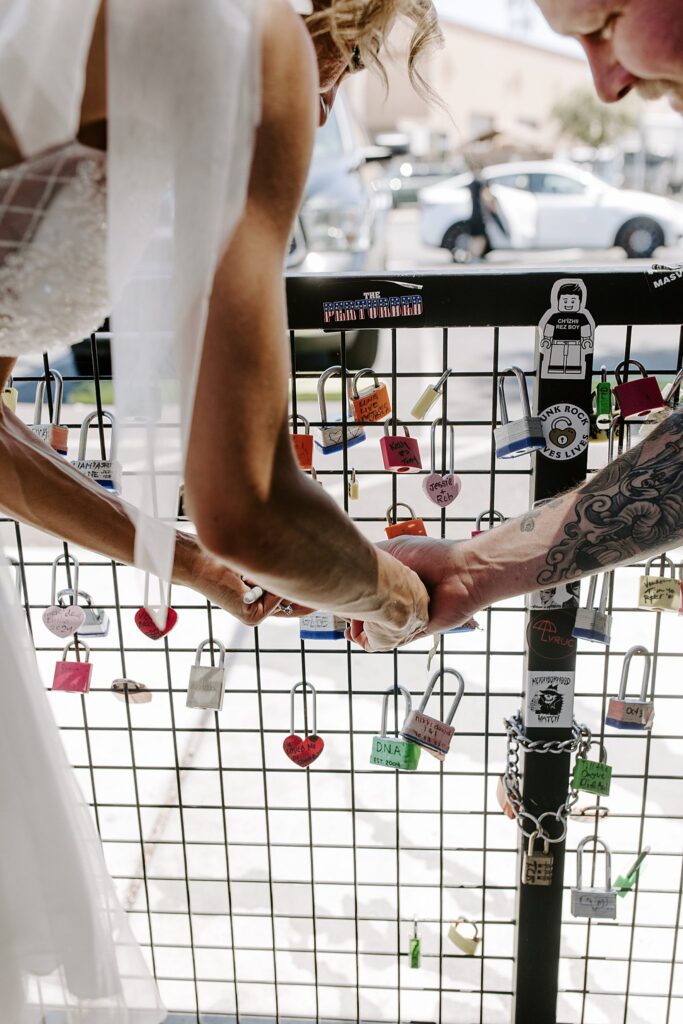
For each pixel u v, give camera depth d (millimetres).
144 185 704
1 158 710
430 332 6898
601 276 1229
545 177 11031
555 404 1293
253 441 728
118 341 752
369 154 6277
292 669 2812
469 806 2277
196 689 1458
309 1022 1684
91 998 1119
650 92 814
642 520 1191
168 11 646
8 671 992
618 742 2510
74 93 653
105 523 1150
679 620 2963
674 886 2002
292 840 2148
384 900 1969
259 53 669
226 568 1216
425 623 1180
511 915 1921
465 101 32188
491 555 1232
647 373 1303
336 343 3662
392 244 13492
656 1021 1673
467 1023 1682
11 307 789
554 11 805
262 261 707
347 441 1370
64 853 1073
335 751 2461
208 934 1876
